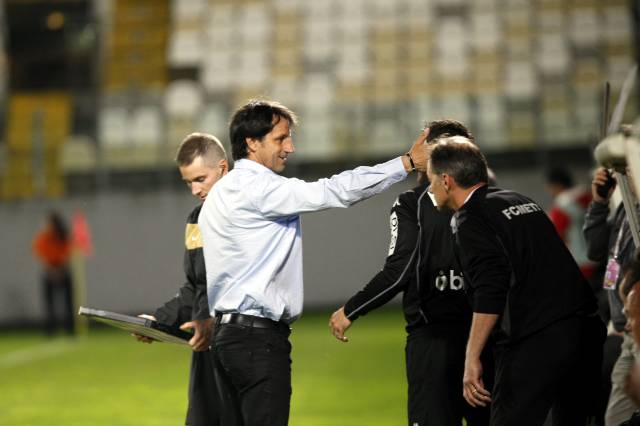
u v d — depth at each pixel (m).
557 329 14.79
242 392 15.37
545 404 14.81
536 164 67.88
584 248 34.06
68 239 58.91
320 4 80.75
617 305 17.73
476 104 70.94
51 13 80.94
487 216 14.88
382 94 74.38
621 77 72.62
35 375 42.19
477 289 14.62
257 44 78.69
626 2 77.25
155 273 69.19
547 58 74.62
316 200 15.03
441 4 79.50
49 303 59.03
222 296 15.58
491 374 16.67
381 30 78.69
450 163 14.98
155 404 33.03
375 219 67.62
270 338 15.28
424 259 16.53
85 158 71.00
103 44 80.69
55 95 74.50
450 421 16.42
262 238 15.28
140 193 70.12
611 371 18.75
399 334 51.62
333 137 69.81
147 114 73.38
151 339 18.52
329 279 67.81
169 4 82.62
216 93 75.31
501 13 78.44
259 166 15.46
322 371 39.38
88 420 30.53
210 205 15.66
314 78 76.00
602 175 18.28
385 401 31.77
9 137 72.31
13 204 69.94
